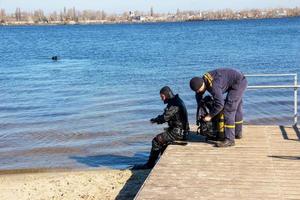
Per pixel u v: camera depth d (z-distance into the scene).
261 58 39.97
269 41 62.88
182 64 37.34
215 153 8.42
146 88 24.36
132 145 12.70
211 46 57.38
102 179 9.02
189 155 8.34
